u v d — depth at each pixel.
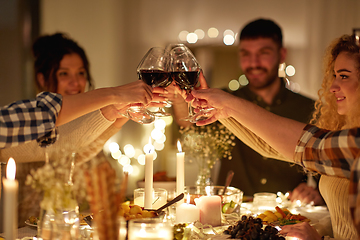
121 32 4.43
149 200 1.28
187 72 1.36
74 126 1.54
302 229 1.08
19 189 1.89
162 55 1.32
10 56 3.86
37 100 1.04
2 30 3.85
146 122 1.38
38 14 3.99
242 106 1.20
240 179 2.61
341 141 0.90
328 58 1.56
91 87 2.51
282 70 2.68
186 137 1.86
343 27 3.89
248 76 2.69
